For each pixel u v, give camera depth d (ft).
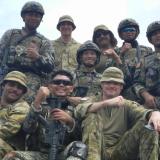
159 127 10.55
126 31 17.30
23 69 16.01
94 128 11.30
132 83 16.31
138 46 17.15
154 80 15.58
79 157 10.93
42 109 12.19
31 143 12.47
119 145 11.87
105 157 11.84
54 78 12.60
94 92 15.61
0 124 12.53
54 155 11.35
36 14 16.35
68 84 12.56
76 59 17.52
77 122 12.03
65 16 19.20
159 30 16.08
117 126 12.78
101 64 17.58
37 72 16.10
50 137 11.61
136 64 16.46
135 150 11.52
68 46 19.16
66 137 12.12
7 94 13.12
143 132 11.02
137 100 16.02
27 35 16.43
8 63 16.10
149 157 10.72
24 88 13.30
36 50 16.08
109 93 12.80
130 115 12.79
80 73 16.11
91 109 11.82
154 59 15.92
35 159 11.62
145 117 11.17
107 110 13.01
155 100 15.31
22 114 12.49
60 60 18.75
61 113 11.84
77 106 12.23
